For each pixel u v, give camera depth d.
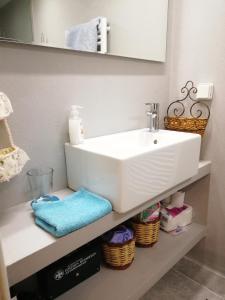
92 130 1.08
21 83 0.83
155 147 0.88
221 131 1.26
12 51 0.79
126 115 1.21
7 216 0.80
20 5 0.79
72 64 0.95
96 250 0.99
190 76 1.33
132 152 0.82
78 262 0.93
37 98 0.88
